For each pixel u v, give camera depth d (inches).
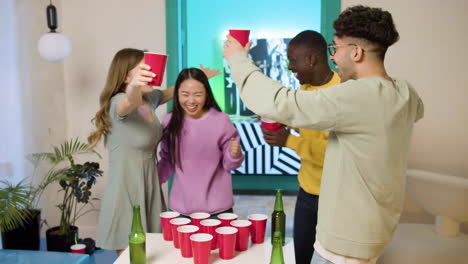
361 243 45.8
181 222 61.1
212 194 77.8
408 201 111.4
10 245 107.3
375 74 46.6
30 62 116.3
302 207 79.0
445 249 82.8
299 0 139.2
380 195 45.6
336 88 44.3
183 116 77.9
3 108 106.1
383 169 44.9
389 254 83.5
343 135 46.0
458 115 111.0
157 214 82.8
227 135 77.2
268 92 45.1
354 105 43.3
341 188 46.4
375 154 44.4
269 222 132.8
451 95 113.9
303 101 44.1
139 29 128.3
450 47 115.7
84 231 133.9
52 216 129.5
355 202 45.8
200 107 76.5
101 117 78.6
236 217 62.9
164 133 81.3
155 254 57.4
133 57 78.8
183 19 139.6
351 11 46.6
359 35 45.7
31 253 78.5
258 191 154.1
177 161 78.5
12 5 109.6
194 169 77.5
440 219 89.1
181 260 55.2
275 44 141.6
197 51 143.6
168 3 127.2
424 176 90.7
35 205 119.5
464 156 103.8
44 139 122.3
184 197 77.7
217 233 55.9
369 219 45.7
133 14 128.0
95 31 128.6
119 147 78.5
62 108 129.9
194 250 52.7
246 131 149.7
